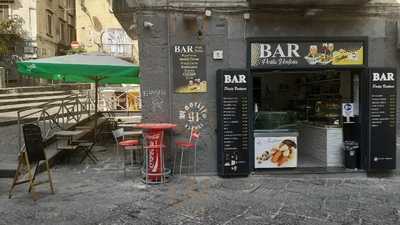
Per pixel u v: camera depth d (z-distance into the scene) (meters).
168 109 8.80
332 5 8.79
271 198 7.28
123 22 9.84
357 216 6.32
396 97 8.98
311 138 10.51
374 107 8.88
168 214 6.41
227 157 8.65
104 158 11.16
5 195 7.55
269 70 8.97
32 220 6.17
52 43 31.75
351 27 9.01
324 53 8.97
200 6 8.73
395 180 8.79
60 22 33.94
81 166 10.16
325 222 6.06
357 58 9.03
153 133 8.24
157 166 8.28
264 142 9.07
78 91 23.72
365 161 9.02
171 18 8.72
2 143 11.55
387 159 8.90
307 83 11.05
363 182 8.57
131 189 7.88
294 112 9.93
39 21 28.78
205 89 8.83
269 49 8.88
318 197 7.36
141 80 8.75
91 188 7.98
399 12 9.02
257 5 8.70
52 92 22.52
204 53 8.80
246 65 8.85
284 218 6.23
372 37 9.06
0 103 18.02
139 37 8.72
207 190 7.79
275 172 8.95
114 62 10.99
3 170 8.89
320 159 9.94
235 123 8.64
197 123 8.86
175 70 8.76
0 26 26.62
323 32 8.96
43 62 10.42
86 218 6.24
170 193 7.57
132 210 6.61
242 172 8.70
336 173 8.98
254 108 9.55
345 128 9.59
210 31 8.81
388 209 6.67
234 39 8.83
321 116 10.23
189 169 8.89
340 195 7.51
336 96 9.89
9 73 27.05
